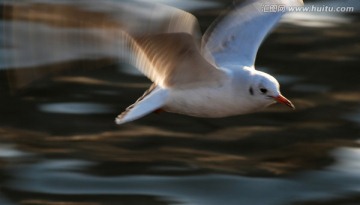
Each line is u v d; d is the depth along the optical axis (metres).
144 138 15.21
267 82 10.20
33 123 15.77
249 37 10.80
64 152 14.70
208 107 10.02
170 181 13.84
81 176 13.95
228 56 10.60
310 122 16.06
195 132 15.48
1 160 14.44
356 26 20.69
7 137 15.23
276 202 13.31
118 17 8.16
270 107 16.52
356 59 18.94
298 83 17.81
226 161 14.46
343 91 17.48
